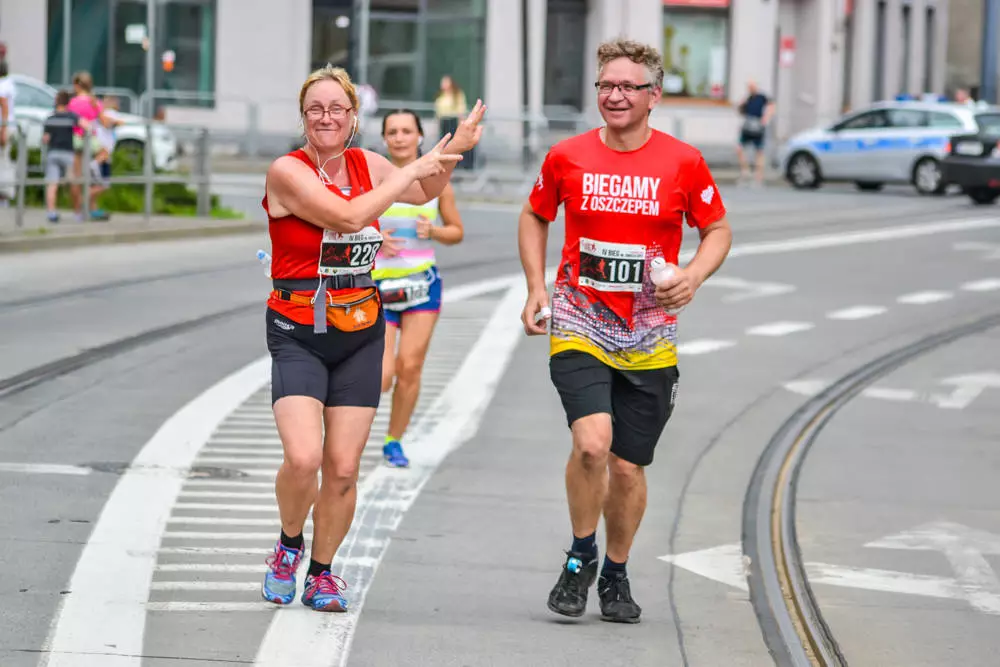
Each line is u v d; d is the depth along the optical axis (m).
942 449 18.89
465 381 22.55
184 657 10.58
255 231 44.06
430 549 13.84
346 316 11.24
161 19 71.12
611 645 11.26
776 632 11.75
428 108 74.31
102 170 44.03
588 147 11.31
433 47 76.06
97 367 22.33
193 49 71.81
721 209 11.38
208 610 11.70
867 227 47.34
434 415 20.14
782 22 85.88
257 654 10.72
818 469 17.70
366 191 11.17
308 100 10.98
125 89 71.06
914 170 63.53
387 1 75.25
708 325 28.66
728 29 78.38
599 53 11.18
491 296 31.48
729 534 14.78
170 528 14.10
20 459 16.59
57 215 40.94
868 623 12.01
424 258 16.80
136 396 20.36
